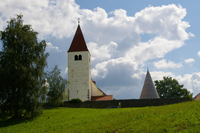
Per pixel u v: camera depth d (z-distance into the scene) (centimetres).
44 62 3850
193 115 2142
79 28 6812
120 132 2044
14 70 3522
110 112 3666
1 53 3644
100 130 2272
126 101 5025
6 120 3688
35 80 3650
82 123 2861
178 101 4825
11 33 3688
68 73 6438
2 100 3553
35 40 3925
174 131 1777
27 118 3734
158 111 2783
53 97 5303
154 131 1872
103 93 6975
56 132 2520
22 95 3584
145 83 6016
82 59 6475
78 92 6303
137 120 2430
